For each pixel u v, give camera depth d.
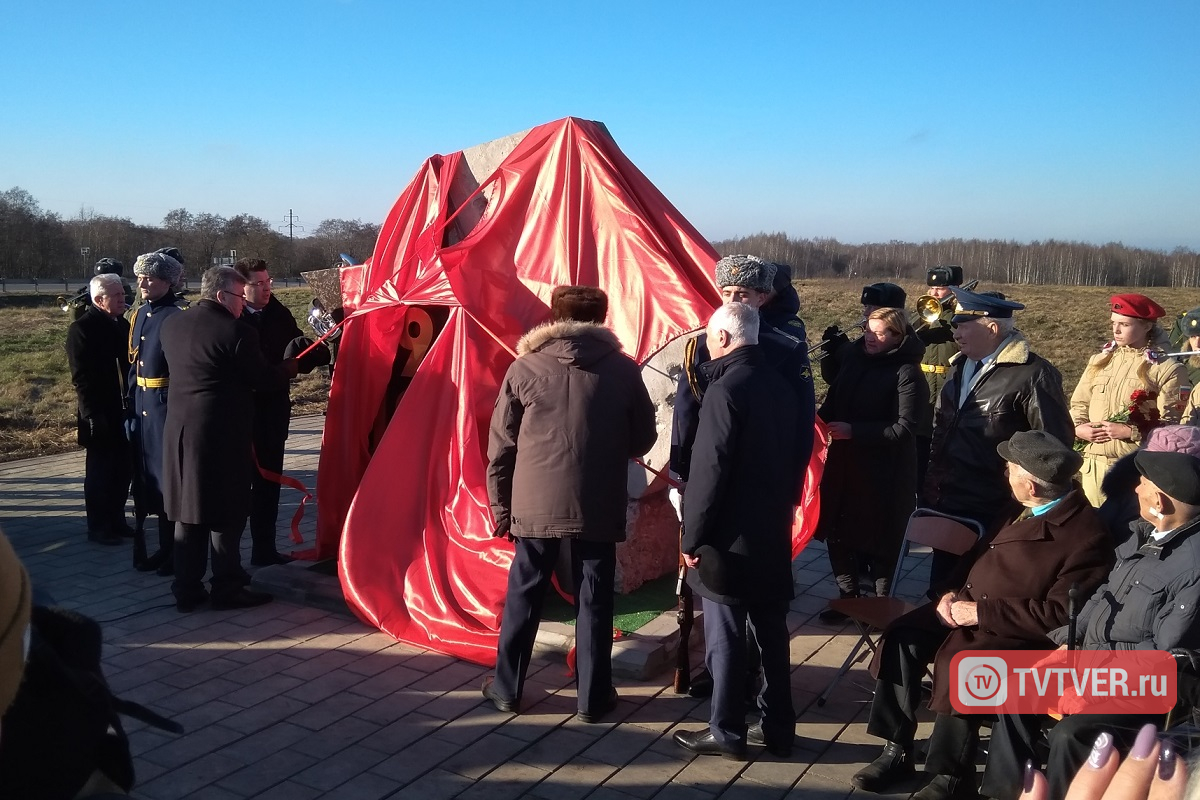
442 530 5.37
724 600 3.82
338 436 6.15
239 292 5.53
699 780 3.81
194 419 5.37
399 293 5.89
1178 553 3.25
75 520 7.74
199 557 5.55
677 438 4.39
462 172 6.55
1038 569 3.59
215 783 3.69
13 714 1.44
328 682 4.63
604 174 5.82
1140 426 5.05
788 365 4.39
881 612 4.39
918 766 3.97
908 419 5.10
